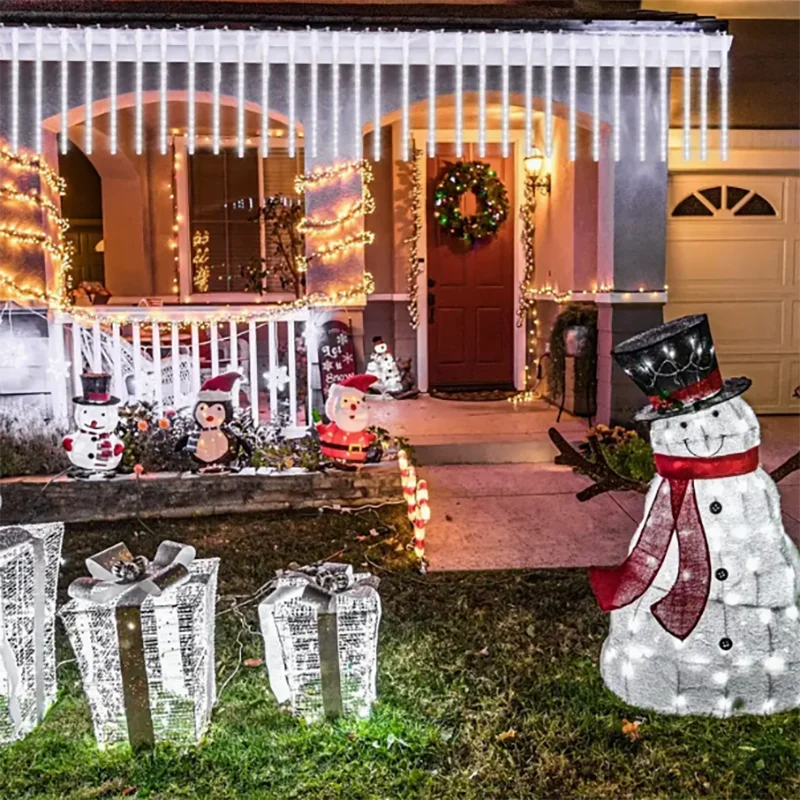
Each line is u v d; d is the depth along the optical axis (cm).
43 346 730
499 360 1069
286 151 1019
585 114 774
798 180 910
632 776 305
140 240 1007
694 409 320
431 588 477
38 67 706
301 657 337
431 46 720
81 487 620
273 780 306
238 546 555
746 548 322
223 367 815
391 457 677
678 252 909
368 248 1022
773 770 304
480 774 308
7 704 324
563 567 508
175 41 701
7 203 721
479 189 1022
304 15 724
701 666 329
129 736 319
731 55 880
